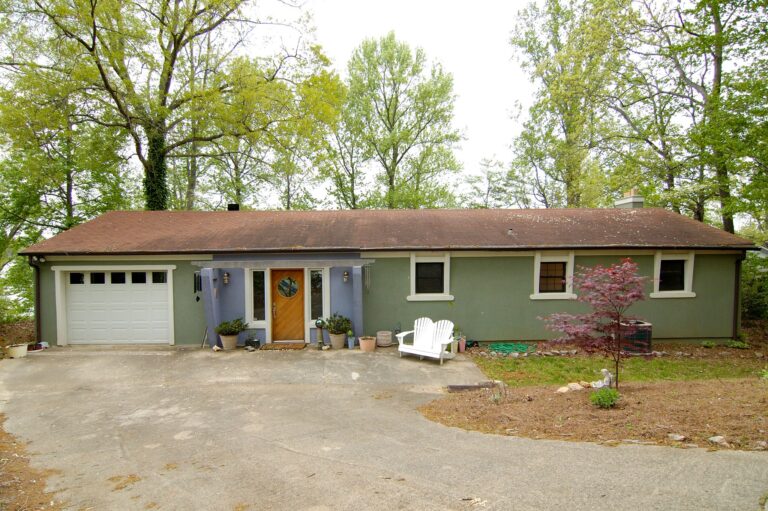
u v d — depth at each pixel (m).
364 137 27.20
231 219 14.05
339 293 12.00
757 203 12.53
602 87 18.41
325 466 4.66
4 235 17.28
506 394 7.52
